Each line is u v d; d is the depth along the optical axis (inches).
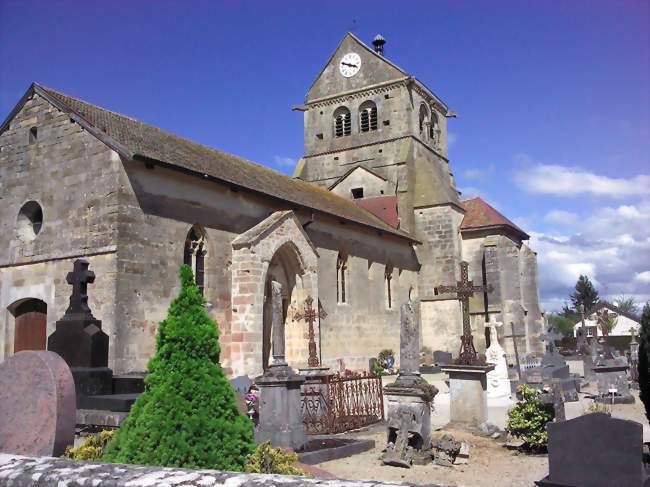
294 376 514.6
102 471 156.8
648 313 407.5
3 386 286.2
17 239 794.2
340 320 1111.6
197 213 805.9
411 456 460.1
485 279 1489.9
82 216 725.3
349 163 1660.9
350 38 1713.8
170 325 278.7
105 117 860.6
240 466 270.4
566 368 960.9
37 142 796.6
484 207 1588.3
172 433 256.1
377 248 1291.8
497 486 394.6
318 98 1732.3
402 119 1604.3
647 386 402.9
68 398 276.7
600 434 328.2
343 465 462.6
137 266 706.8
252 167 1184.8
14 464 167.9
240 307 832.3
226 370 814.5
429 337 1465.3
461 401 607.5
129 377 553.6
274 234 888.9
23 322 788.0
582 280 4069.9
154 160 714.2
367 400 678.5
